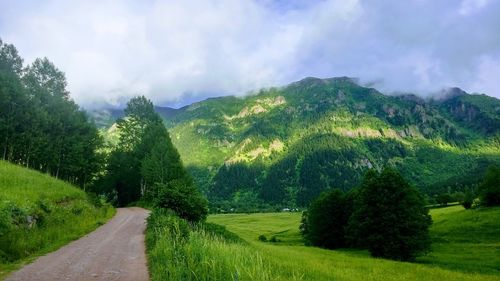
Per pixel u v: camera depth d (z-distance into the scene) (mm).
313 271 23109
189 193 38594
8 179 33094
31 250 18734
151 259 16609
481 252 63156
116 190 92938
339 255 52812
